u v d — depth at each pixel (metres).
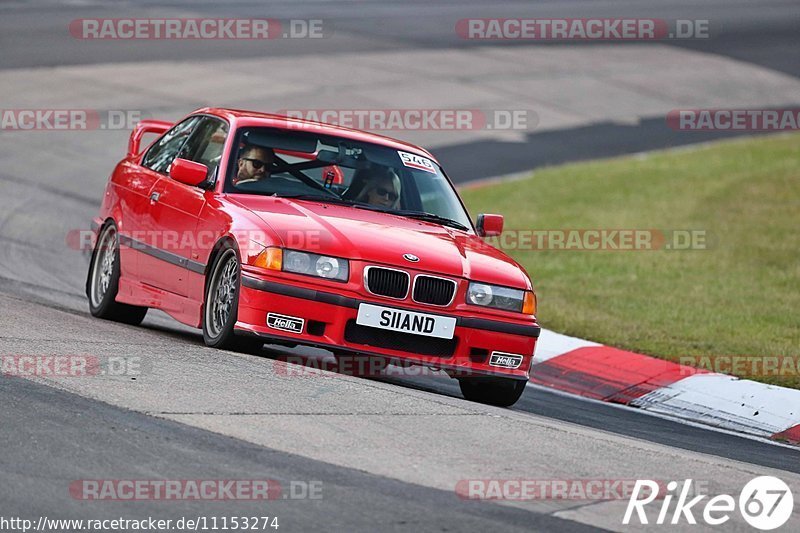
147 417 20.78
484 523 16.98
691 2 163.62
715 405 32.09
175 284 30.20
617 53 119.88
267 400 22.78
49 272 43.78
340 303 26.44
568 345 37.75
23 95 81.81
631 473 20.73
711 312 42.91
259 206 28.52
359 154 31.38
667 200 65.56
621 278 48.78
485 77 103.12
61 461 18.08
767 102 104.12
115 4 122.94
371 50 110.44
